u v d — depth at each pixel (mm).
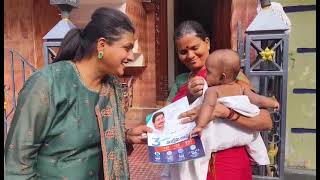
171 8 5543
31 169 1462
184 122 1700
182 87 1934
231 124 1746
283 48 2611
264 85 2928
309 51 3771
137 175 3943
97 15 1500
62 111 1460
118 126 1641
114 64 1500
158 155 1655
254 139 1841
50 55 3014
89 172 1564
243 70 2900
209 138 1719
